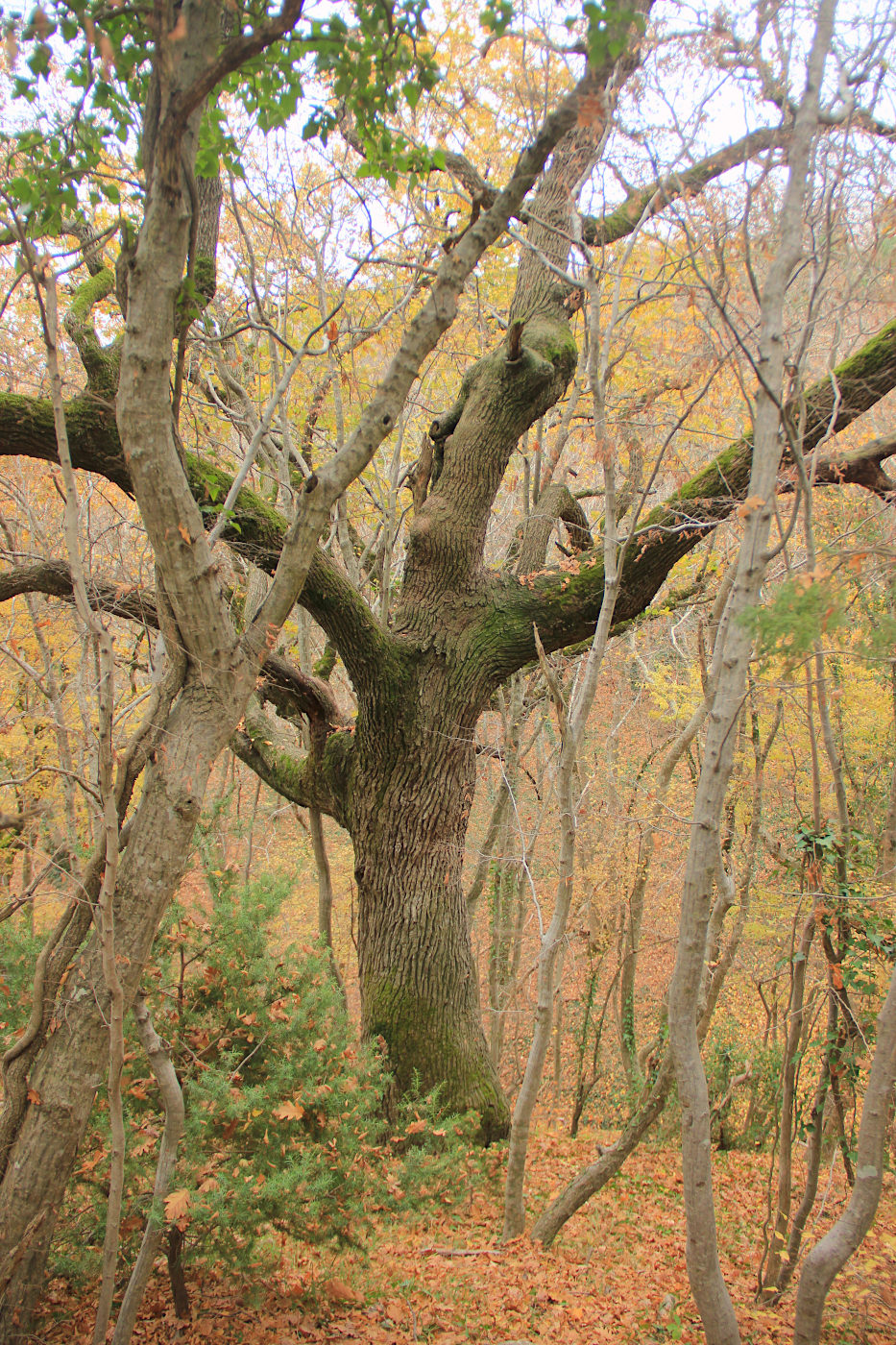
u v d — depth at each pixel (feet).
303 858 50.55
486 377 23.91
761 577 10.41
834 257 13.43
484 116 24.39
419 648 23.47
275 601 12.51
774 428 10.42
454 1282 15.85
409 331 11.89
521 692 33.32
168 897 11.91
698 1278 10.59
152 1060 10.98
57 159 12.64
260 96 12.84
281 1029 14.12
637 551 22.07
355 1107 14.44
